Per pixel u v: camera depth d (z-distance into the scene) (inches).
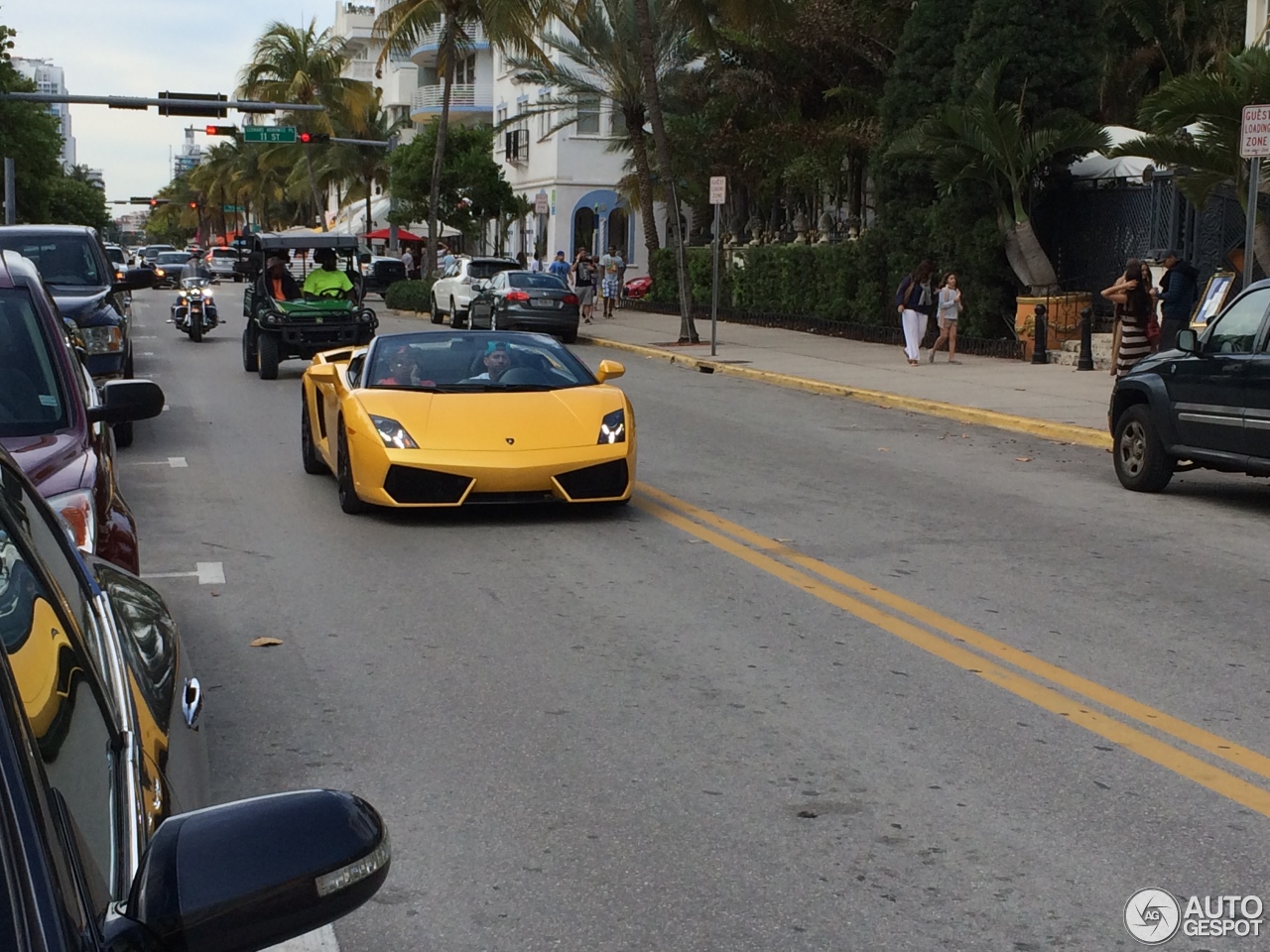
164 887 76.0
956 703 255.4
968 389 833.5
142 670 121.6
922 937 164.7
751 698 257.3
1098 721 245.9
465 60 2677.2
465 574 356.8
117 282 633.0
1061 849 190.9
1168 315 779.4
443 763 223.3
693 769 220.8
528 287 1272.1
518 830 196.5
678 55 1685.5
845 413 762.2
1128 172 1080.2
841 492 498.3
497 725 241.6
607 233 2283.5
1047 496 498.9
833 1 1396.4
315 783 213.9
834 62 1451.8
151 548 386.9
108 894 76.6
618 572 360.8
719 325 1428.4
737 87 1498.5
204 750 138.4
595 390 442.9
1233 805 207.6
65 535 127.0
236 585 344.8
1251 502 495.2
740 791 211.2
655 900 174.4
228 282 2812.5
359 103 2881.4
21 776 67.7
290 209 4480.8
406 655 284.2
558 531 414.0
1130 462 512.1
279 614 317.1
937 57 1117.7
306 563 368.8
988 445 639.1
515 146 2363.4
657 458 575.8
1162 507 479.5
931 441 649.0
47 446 221.6
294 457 565.6
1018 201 1023.0
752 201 1952.5
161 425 665.6
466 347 459.2
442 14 1886.1
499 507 449.4
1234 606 335.0
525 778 216.4
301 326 885.2
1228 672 278.1
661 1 1640.0
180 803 106.2
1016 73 1024.9
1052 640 301.0
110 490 220.4
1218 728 243.4
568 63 2175.2
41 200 2170.3
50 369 242.7
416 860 186.2
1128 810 205.0
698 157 1727.4
